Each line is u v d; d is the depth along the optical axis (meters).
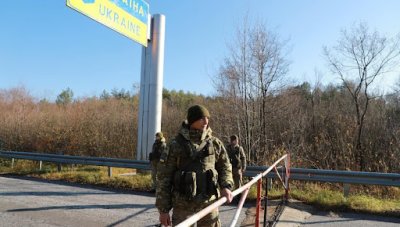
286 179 9.42
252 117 19.00
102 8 11.30
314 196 9.53
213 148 3.46
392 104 24.05
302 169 10.09
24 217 7.55
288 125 19.72
